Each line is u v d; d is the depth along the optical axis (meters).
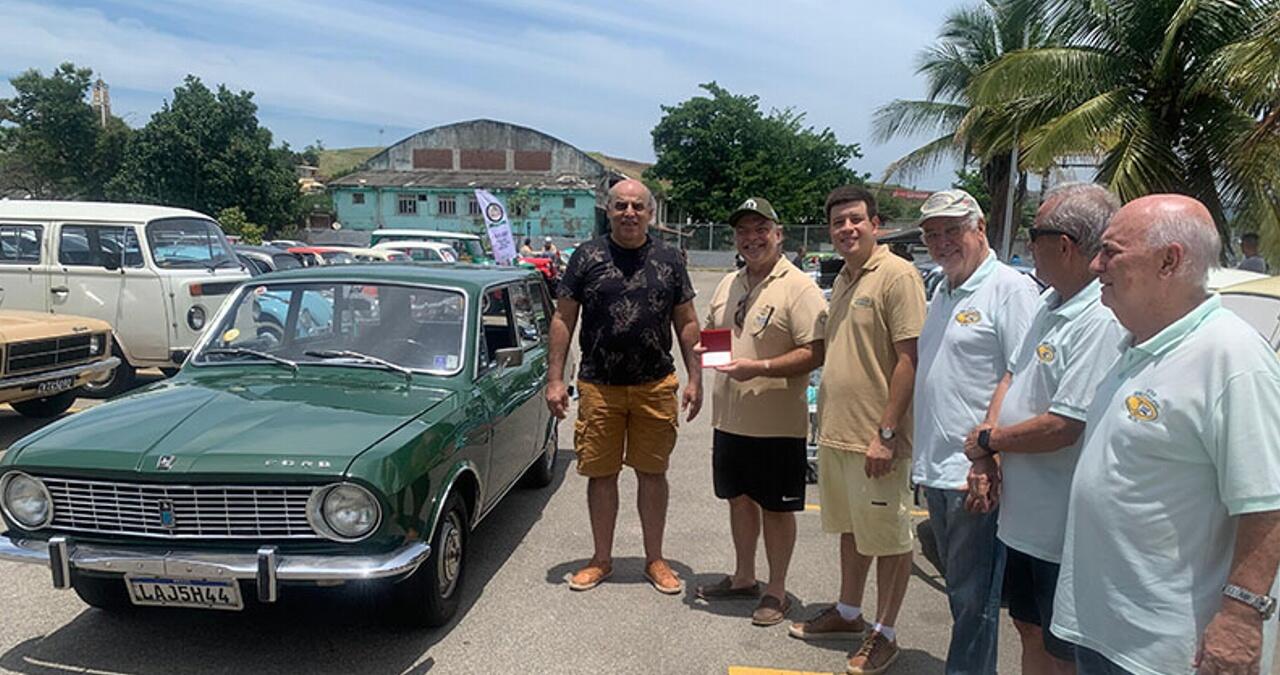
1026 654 2.84
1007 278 2.91
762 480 3.88
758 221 3.78
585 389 4.21
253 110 39.78
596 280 4.10
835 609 3.81
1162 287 1.89
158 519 3.16
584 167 52.47
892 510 3.40
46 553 3.18
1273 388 1.77
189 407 3.63
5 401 6.44
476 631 3.78
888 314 3.36
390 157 52.97
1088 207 2.43
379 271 4.74
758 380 3.81
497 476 4.49
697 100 43.88
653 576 4.34
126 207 8.86
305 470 3.07
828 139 45.91
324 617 3.87
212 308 8.94
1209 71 10.95
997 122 14.50
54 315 7.31
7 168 39.69
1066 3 12.53
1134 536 1.94
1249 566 1.76
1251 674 1.77
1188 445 1.85
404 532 3.25
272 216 40.28
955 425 2.95
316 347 4.40
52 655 3.46
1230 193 11.65
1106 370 2.30
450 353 4.28
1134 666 1.95
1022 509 2.59
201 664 3.42
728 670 3.52
